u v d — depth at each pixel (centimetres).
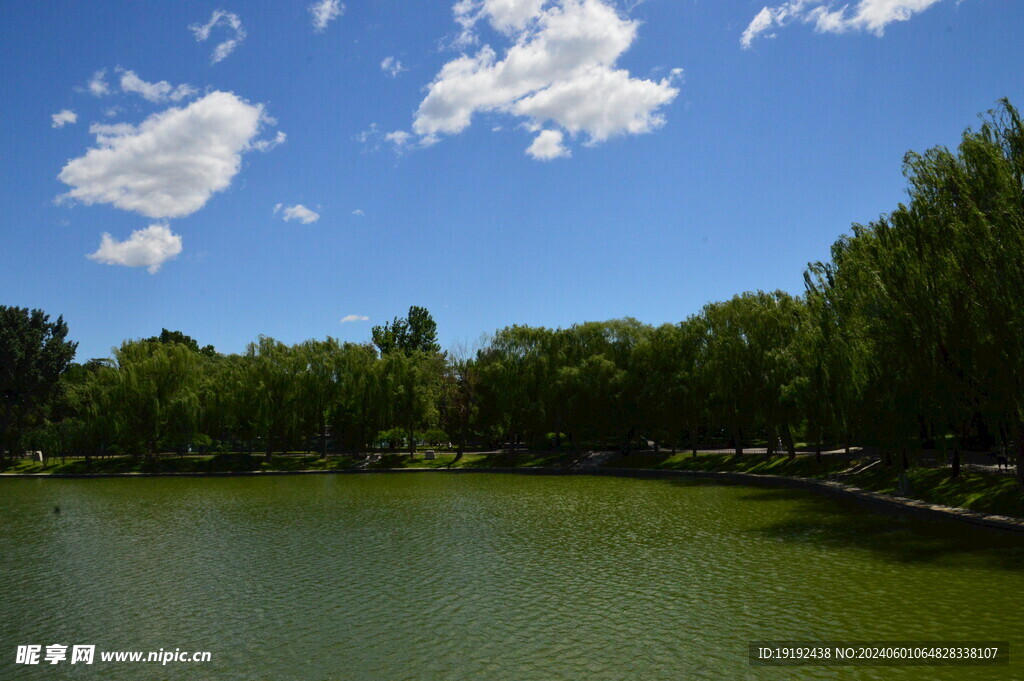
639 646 1864
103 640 2020
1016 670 1611
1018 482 3547
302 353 8875
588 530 3656
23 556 3206
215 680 1708
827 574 2536
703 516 4031
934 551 2839
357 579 2659
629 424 7681
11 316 9744
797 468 5847
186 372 8731
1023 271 3048
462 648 1891
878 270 3803
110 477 7975
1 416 9575
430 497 5369
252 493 5925
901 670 1633
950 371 3578
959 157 3356
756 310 6272
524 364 8412
